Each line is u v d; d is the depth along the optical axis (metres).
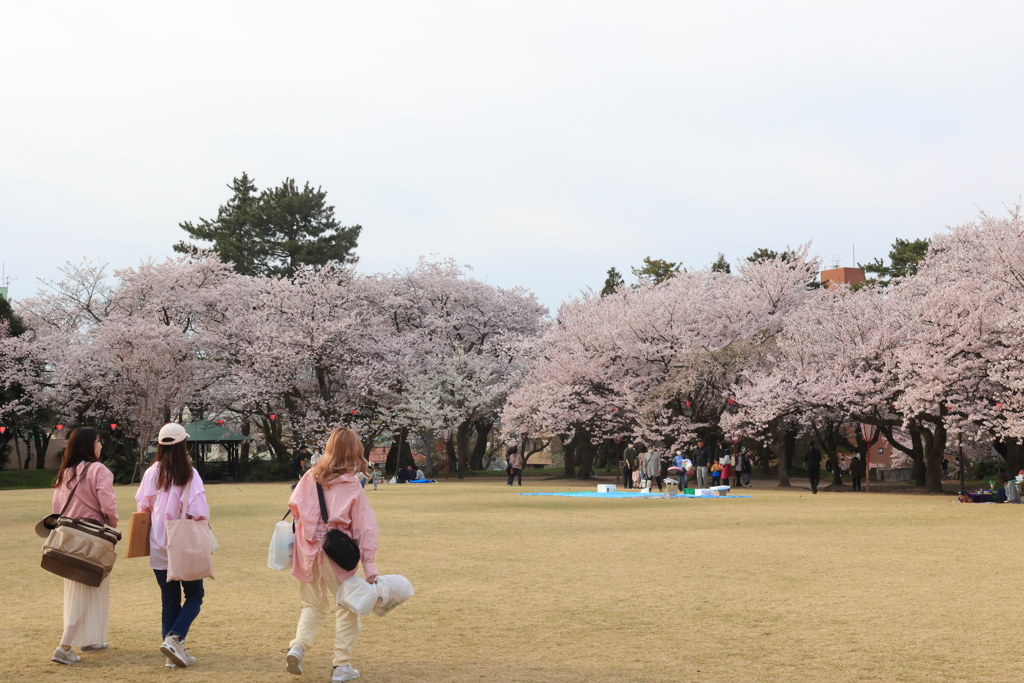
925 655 6.60
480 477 54.38
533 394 46.38
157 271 53.88
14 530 17.95
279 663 6.55
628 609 8.66
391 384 53.84
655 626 7.83
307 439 50.72
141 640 7.38
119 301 54.06
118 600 9.45
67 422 51.25
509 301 59.31
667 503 26.30
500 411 53.06
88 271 55.38
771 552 13.23
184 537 6.41
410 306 57.00
